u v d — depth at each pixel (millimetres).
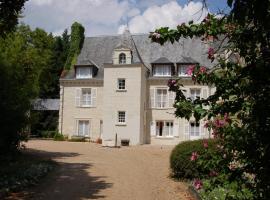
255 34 4488
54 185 13703
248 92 4812
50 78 43250
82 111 39375
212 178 5547
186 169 15555
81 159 21859
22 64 25969
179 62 37125
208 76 5535
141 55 39938
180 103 5238
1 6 12477
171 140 36844
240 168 4891
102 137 36844
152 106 37656
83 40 45156
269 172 4488
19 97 20062
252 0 3543
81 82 39500
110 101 36906
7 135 19484
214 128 5555
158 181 15359
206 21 5379
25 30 38875
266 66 4434
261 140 4523
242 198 5176
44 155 23562
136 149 29750
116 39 42969
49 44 40906
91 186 13859
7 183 12750
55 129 47688
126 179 15570
